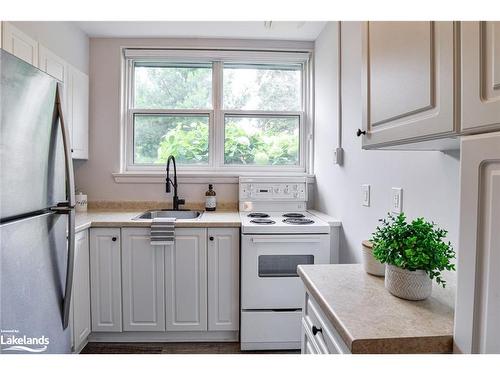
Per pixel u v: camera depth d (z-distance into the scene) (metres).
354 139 1.86
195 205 2.73
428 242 0.88
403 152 1.34
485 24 0.57
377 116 1.03
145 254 2.06
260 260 2.03
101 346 2.12
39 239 1.16
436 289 0.99
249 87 2.83
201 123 2.80
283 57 2.75
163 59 2.74
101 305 2.07
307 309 1.16
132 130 2.76
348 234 1.95
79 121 2.44
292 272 2.04
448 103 0.67
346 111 1.99
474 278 0.58
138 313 2.08
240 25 2.44
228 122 2.81
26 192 1.09
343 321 0.79
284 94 2.86
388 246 0.93
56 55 2.11
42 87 1.18
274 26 2.46
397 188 1.39
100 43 2.65
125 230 2.05
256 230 1.97
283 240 1.97
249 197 2.61
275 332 2.02
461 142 0.61
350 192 1.92
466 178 0.59
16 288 1.03
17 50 1.71
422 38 0.76
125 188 2.70
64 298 1.33
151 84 2.77
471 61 0.60
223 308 2.09
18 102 1.04
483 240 0.56
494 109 0.54
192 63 2.78
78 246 1.89
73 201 1.36
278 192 2.63
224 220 2.13
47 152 1.22
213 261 2.07
